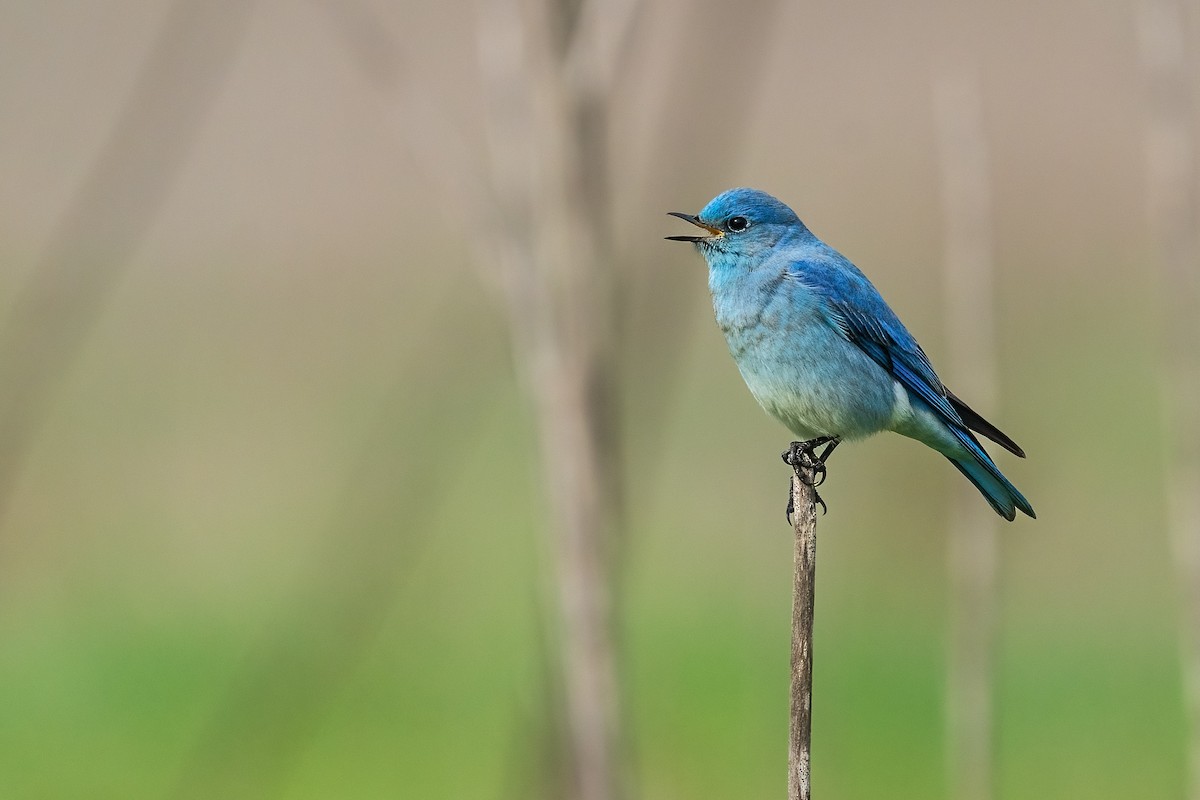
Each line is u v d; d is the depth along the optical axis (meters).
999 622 9.57
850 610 15.68
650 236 9.53
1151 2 9.37
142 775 13.97
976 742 9.16
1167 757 13.95
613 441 8.72
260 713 13.10
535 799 8.82
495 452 20.22
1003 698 14.76
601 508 8.62
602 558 8.60
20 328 9.65
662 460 19.53
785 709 13.80
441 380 10.99
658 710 14.52
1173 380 9.34
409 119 9.21
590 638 8.56
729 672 15.09
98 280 9.66
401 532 11.01
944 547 16.75
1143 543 17.86
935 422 10.57
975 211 9.27
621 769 8.55
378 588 12.12
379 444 11.18
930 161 24.33
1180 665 15.55
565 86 8.70
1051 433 19.06
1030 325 20.80
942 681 14.67
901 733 14.09
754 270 10.79
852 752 13.88
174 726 14.80
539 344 8.71
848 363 10.55
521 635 16.50
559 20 8.73
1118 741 14.23
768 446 19.66
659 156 9.36
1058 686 15.27
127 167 9.56
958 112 9.34
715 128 9.30
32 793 13.75
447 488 16.02
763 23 9.28
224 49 9.57
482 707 15.19
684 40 9.32
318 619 12.35
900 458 18.31
